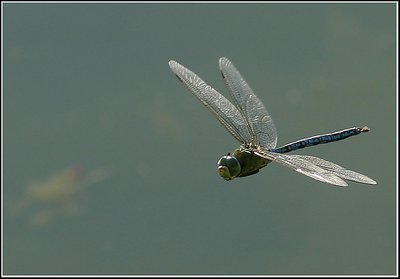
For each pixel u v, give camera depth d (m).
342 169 2.86
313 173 2.85
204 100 2.91
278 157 2.87
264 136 2.92
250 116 2.92
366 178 2.86
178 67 2.92
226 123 2.90
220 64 2.94
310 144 2.93
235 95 2.93
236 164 2.88
